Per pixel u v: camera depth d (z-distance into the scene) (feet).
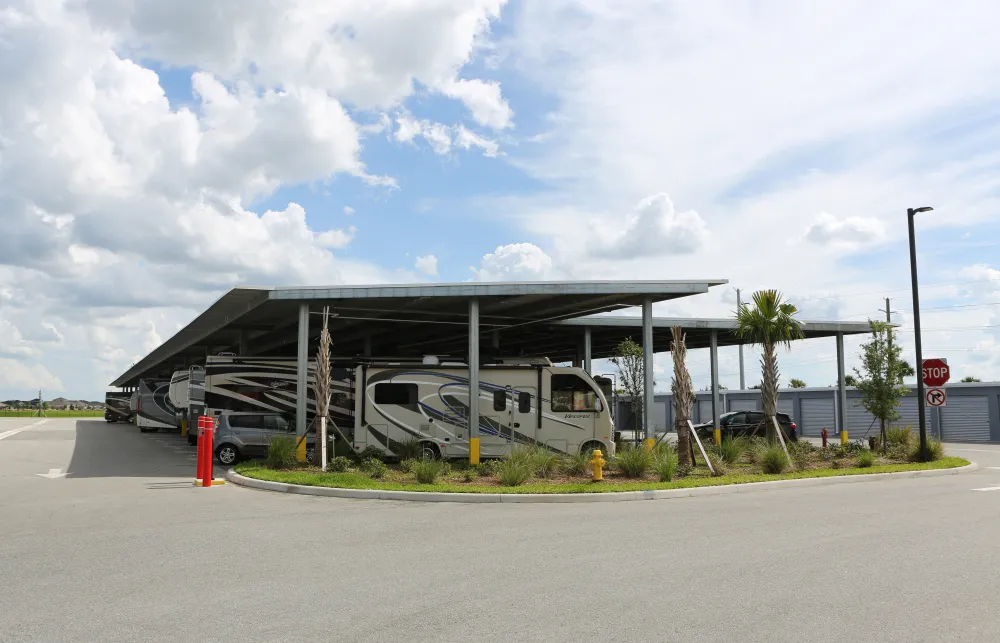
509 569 25.61
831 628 18.72
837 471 60.95
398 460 67.92
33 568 25.73
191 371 105.19
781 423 96.58
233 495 47.44
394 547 29.76
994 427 117.29
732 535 32.09
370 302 72.13
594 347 121.90
